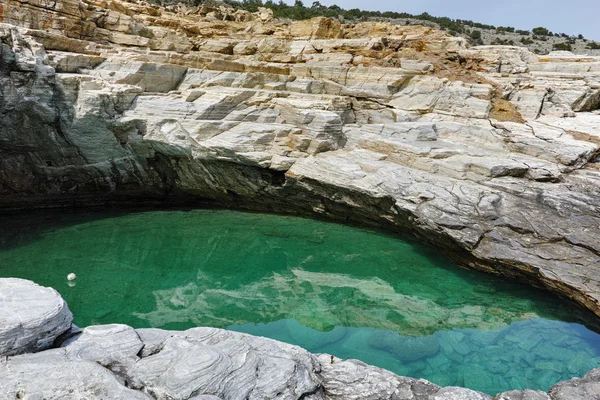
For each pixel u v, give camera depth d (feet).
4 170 48.88
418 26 66.90
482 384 24.88
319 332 30.09
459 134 48.26
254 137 47.03
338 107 50.08
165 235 46.80
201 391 16.43
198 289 36.09
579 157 41.68
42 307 18.47
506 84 53.26
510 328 30.86
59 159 49.14
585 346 28.68
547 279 32.89
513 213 37.01
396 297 35.27
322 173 44.57
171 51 56.24
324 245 44.62
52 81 42.88
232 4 142.82
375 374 20.90
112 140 47.73
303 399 18.47
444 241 38.50
